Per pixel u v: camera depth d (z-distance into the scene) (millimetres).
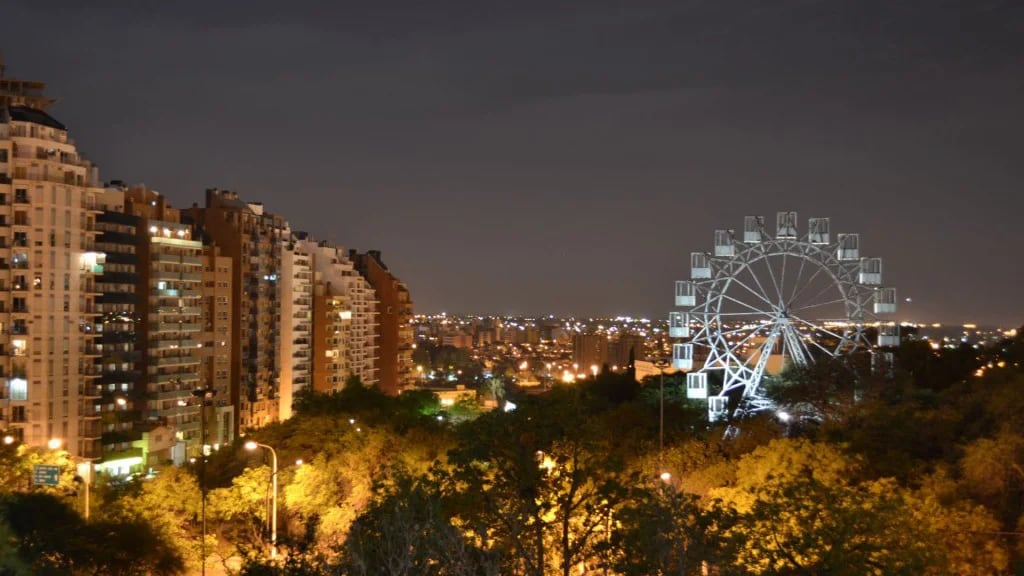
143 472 162750
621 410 116688
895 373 127375
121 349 171000
